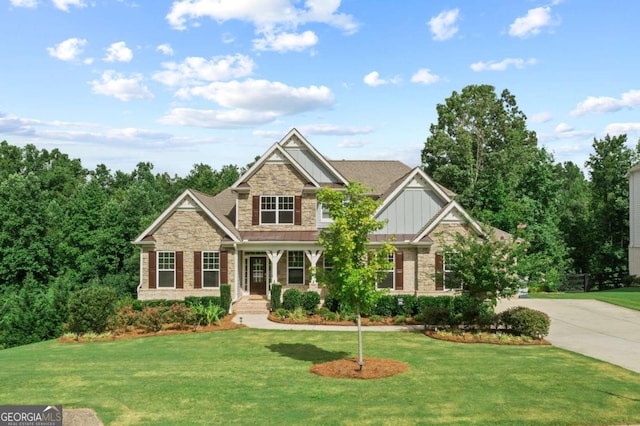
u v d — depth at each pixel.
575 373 15.88
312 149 33.03
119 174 101.31
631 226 50.00
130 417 11.94
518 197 47.66
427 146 61.62
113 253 48.12
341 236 15.26
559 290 47.12
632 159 54.47
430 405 12.72
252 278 33.06
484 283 22.23
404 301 27.00
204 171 73.75
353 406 12.64
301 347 20.17
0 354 19.97
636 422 11.56
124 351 19.92
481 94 59.88
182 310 24.62
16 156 97.81
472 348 19.83
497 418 11.77
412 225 32.31
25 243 45.56
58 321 29.86
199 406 12.70
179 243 30.67
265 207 31.83
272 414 12.07
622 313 28.42
